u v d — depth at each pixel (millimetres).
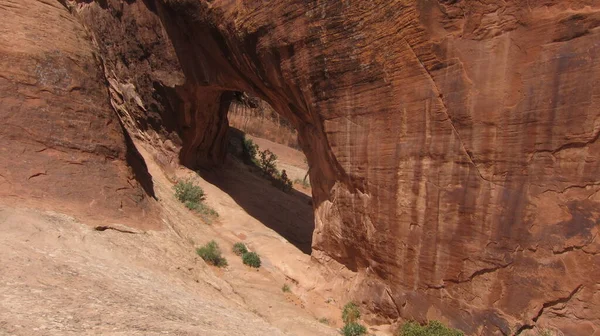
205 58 19719
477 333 10180
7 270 6570
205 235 16016
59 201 9648
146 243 10422
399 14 11180
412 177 11344
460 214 10523
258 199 23188
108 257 8891
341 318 13148
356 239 13281
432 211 11000
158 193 16000
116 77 24031
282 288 14359
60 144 10555
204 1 17484
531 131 9492
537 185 9492
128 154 12773
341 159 13258
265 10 14688
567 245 9164
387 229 12039
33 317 5438
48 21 12000
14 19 11297
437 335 10250
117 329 5746
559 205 9273
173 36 20516
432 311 11055
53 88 10969
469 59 10227
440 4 10516
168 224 12500
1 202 8750
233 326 7887
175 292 8727
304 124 15922
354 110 12672
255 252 16469
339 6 12398
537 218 9508
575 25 8898
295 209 24031
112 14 23578
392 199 11836
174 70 21156
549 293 9352
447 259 10766
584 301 9016
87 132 11203
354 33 12195
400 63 11352
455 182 10586
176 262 10648
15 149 9797
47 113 10617
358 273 13602
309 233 21391
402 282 11758
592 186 8930
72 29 12594
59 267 7324
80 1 25453
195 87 21047
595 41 8719
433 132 10906
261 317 11180
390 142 11805
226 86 19953
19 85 10469
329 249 14781
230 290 11820
